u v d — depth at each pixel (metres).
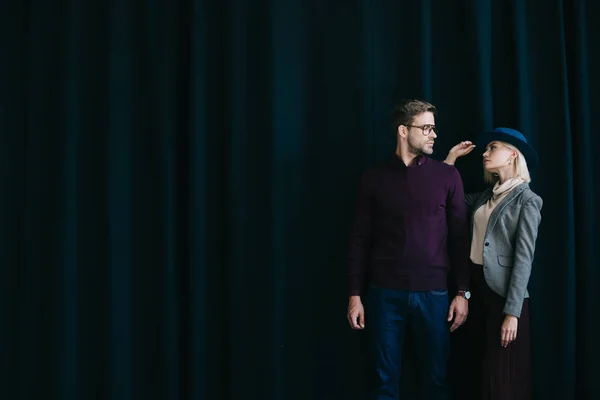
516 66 2.92
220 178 3.05
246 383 2.96
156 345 3.02
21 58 3.14
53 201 3.08
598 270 2.93
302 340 2.99
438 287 2.58
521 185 2.61
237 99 2.99
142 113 3.06
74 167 3.05
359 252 2.69
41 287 3.08
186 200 3.06
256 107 3.03
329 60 3.05
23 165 3.12
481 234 2.64
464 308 2.59
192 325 2.95
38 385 3.07
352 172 3.01
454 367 2.92
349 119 3.03
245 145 3.01
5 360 3.09
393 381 2.65
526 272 2.50
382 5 3.04
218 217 3.04
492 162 2.66
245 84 3.01
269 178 2.98
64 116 3.05
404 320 2.64
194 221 2.96
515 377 2.55
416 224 2.58
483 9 2.93
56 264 3.04
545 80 2.96
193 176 2.97
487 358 2.62
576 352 2.90
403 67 3.02
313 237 3.01
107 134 3.05
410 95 3.00
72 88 3.05
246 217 3.00
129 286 3.03
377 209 2.65
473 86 2.93
